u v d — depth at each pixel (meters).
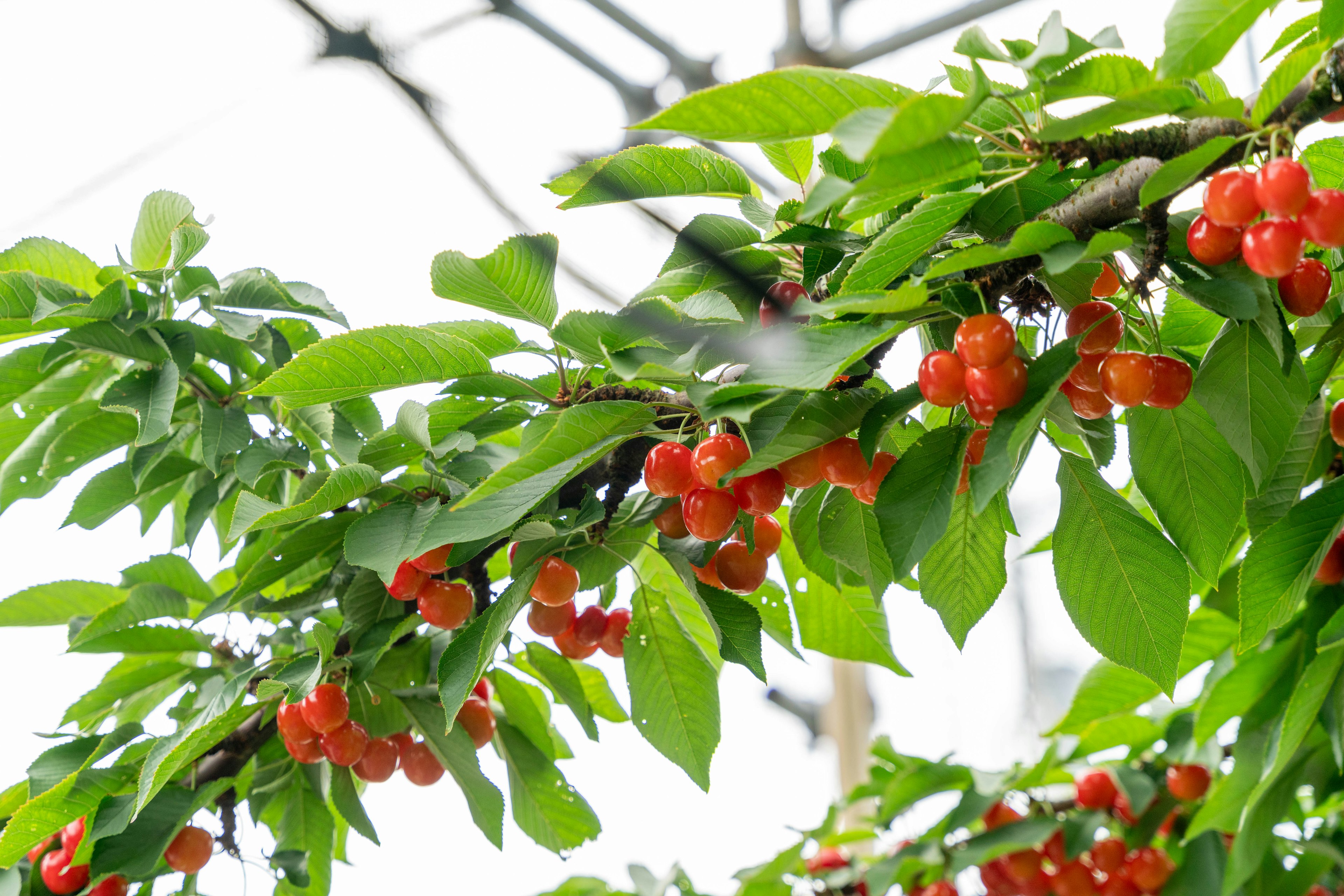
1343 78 1.97
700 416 2.06
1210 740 2.32
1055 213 2.03
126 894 2.17
